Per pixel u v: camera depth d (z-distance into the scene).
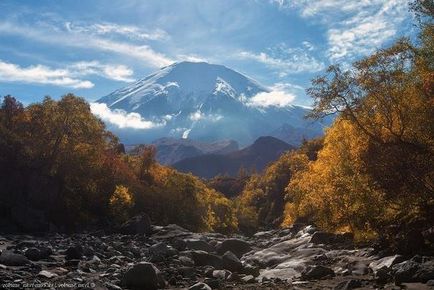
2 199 59.62
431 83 27.38
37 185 65.19
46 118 72.50
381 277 18.11
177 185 100.75
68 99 73.62
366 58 28.62
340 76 28.78
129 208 77.69
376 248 25.27
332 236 34.00
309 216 56.34
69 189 71.12
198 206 102.00
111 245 34.72
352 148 33.28
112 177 86.06
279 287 18.12
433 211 26.75
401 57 28.64
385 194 29.30
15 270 19.41
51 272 19.59
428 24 29.08
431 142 26.91
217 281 18.69
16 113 74.25
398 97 27.81
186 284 18.58
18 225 55.69
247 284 19.23
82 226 66.75
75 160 72.88
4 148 65.00
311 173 53.34
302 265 24.72
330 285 18.42
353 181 34.03
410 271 17.53
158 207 91.50
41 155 69.75
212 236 47.62
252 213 160.25
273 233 59.66
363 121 29.25
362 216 32.41
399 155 27.41
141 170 108.69
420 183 26.94
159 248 28.08
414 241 23.05
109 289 16.38
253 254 31.03
